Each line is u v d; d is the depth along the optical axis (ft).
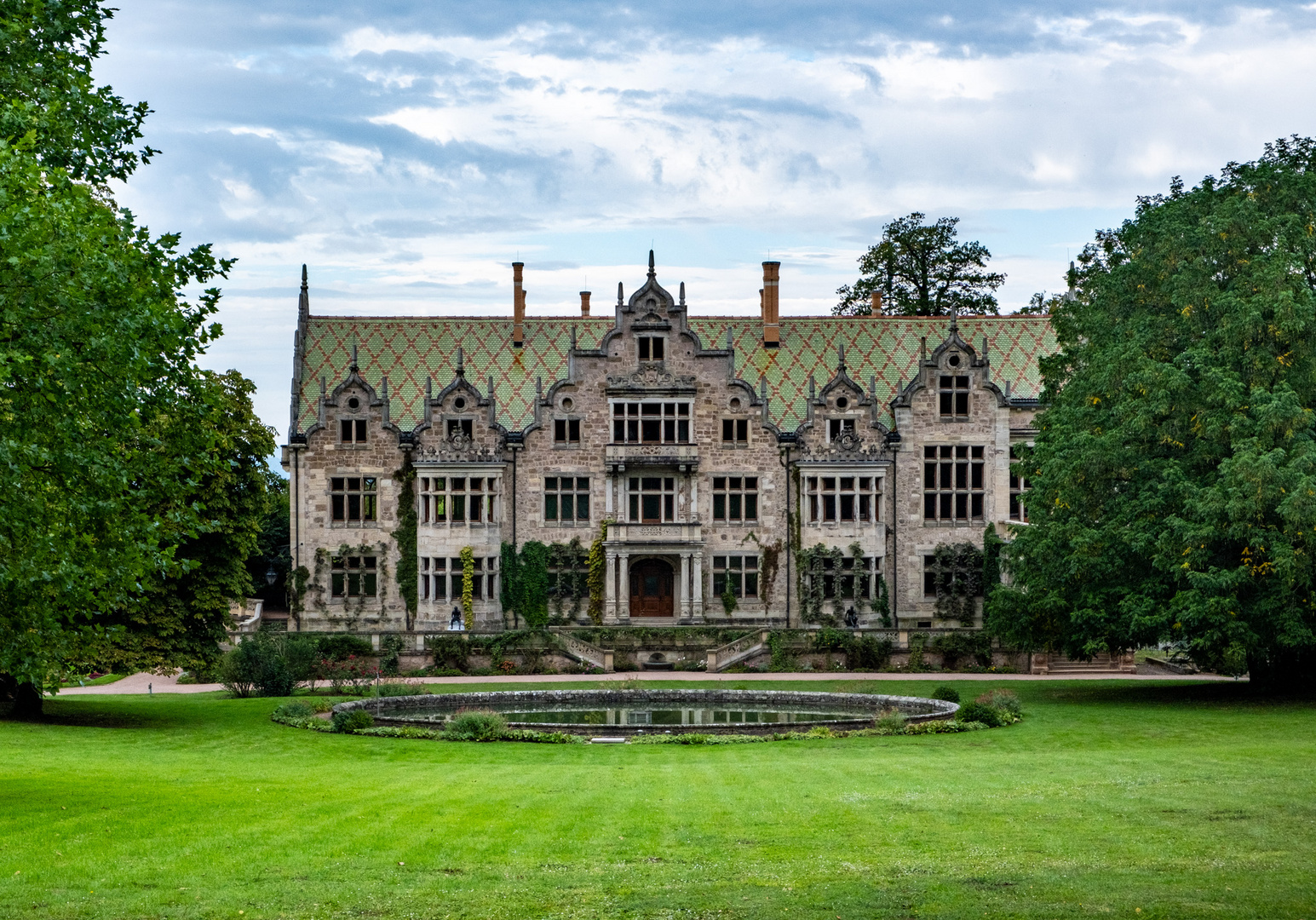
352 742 125.80
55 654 85.10
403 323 246.47
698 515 230.89
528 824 78.33
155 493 89.86
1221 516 142.00
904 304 306.76
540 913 60.54
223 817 78.74
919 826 78.02
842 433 229.86
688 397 230.48
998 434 231.09
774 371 241.55
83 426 81.15
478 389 235.81
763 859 70.18
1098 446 153.69
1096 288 173.78
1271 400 140.67
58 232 76.28
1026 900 61.77
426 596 227.40
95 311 77.10
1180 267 154.81
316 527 229.45
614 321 241.14
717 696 163.12
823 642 209.87
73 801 82.79
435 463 226.99
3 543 76.69
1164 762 104.83
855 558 228.43
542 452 230.27
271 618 276.82
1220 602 140.05
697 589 228.02
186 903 61.05
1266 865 67.67
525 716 150.61
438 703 157.79
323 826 76.64
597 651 208.44
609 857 70.54
